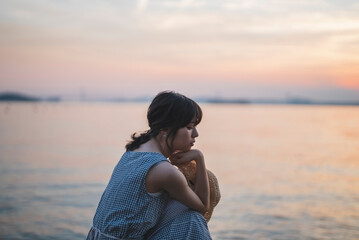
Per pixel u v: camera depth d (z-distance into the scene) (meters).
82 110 159.25
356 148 30.97
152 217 1.90
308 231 8.16
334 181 15.45
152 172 1.86
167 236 1.92
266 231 8.09
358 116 131.00
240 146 31.23
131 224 1.84
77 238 7.46
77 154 23.67
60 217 9.01
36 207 9.98
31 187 12.98
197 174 2.01
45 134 39.81
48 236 7.54
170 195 1.92
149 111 2.03
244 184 14.60
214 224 8.62
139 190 1.86
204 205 1.99
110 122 67.56
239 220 9.00
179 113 1.96
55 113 116.31
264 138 40.41
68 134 40.28
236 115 125.88
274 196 12.24
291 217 9.39
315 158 23.94
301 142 36.47
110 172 16.88
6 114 103.00
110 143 31.02
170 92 2.03
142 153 1.94
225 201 11.36
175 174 1.85
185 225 1.93
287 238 7.61
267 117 110.56
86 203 10.57
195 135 2.04
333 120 97.00
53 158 21.53
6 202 10.52
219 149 28.73
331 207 10.64
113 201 1.89
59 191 12.34
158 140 2.01
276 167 19.69
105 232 1.88
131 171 1.89
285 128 61.22
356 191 13.23
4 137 35.62
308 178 16.17
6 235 7.55
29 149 25.97
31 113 113.44
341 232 8.12
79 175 15.90
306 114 149.12
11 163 19.22
